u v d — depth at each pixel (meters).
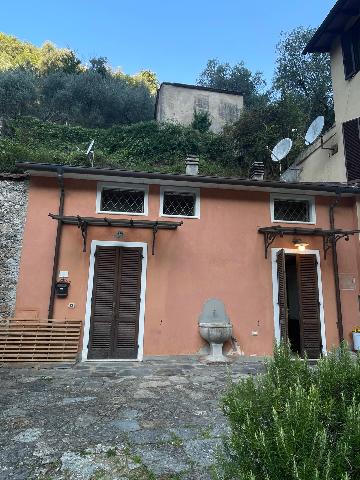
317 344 7.74
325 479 1.36
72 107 20.59
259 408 1.93
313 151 11.90
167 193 8.20
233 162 17.23
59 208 7.55
